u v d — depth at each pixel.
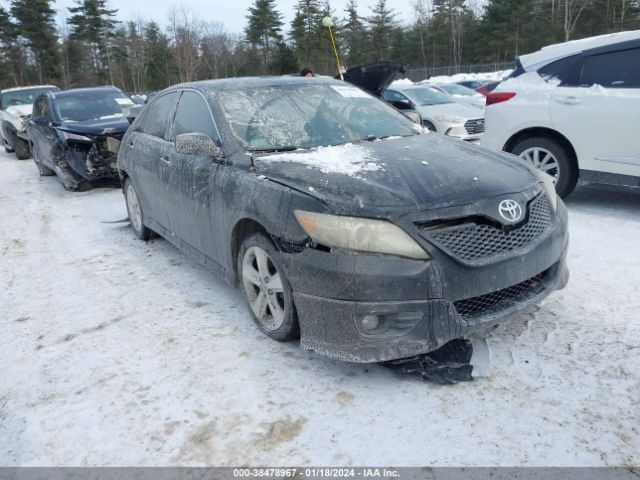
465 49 58.25
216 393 2.76
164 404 2.71
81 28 57.44
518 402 2.53
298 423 2.50
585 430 2.33
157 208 4.69
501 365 2.81
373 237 2.50
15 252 5.48
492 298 2.70
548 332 3.11
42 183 9.60
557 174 5.57
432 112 10.83
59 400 2.81
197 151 3.50
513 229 2.71
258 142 3.53
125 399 2.77
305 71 7.91
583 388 2.60
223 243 3.50
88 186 8.60
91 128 8.22
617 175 5.09
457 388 2.65
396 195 2.62
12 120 12.71
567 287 3.71
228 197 3.30
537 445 2.27
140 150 4.90
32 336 3.55
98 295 4.17
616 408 2.45
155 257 4.98
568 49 5.44
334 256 2.56
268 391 2.75
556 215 3.03
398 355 2.57
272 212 2.88
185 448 2.40
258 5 53.97
